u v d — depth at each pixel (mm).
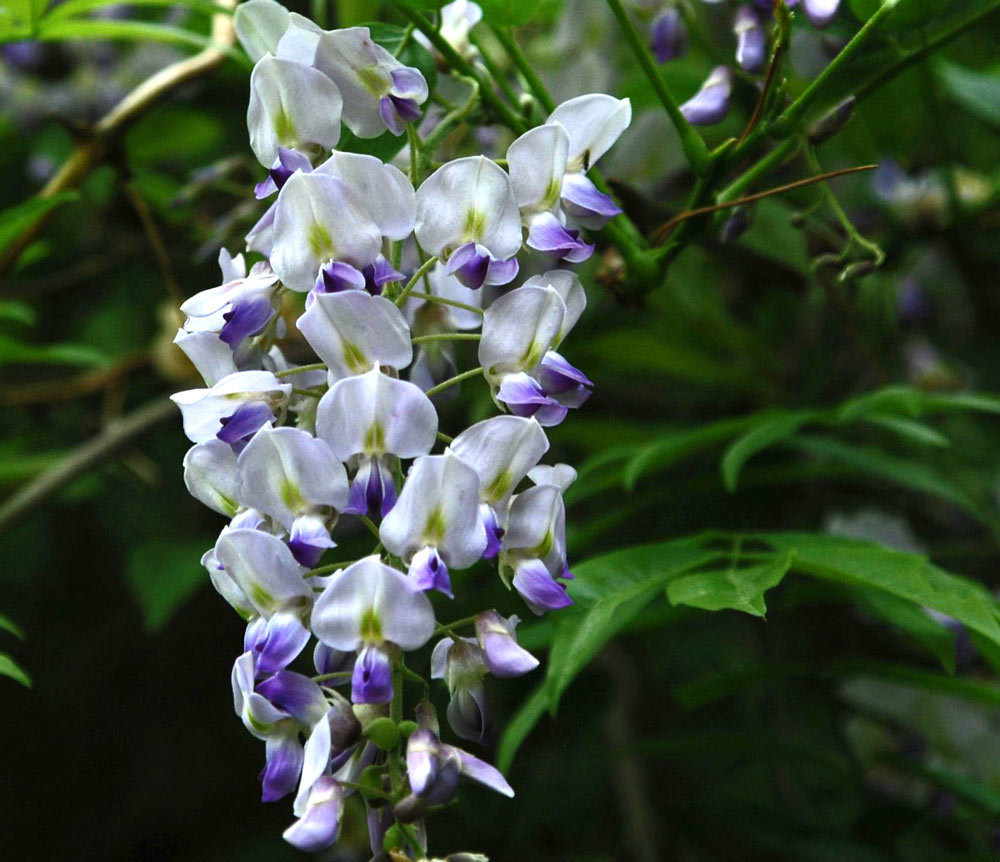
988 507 763
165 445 898
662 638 859
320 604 420
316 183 429
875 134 724
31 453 922
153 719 1093
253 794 1120
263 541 428
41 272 936
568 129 465
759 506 667
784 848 696
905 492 767
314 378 458
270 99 442
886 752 641
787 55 526
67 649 1043
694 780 831
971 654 639
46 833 1101
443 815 782
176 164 917
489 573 627
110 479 882
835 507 742
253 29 490
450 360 479
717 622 820
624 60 704
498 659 437
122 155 665
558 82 696
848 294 711
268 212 445
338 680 439
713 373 754
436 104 531
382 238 436
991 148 804
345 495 428
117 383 837
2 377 958
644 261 527
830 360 776
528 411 438
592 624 490
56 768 1100
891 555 505
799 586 547
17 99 902
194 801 1116
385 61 448
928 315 857
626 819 792
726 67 532
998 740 698
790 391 777
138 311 951
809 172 598
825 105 594
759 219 694
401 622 421
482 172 439
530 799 822
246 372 439
